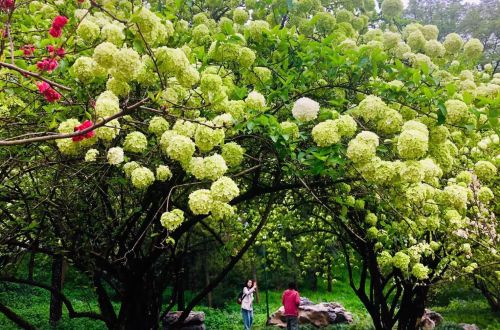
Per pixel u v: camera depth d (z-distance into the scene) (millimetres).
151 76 2508
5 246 4512
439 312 13172
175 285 6562
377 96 3490
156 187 4352
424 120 3186
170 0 5668
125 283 5230
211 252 14672
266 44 4191
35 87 3270
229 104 3129
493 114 2971
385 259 4383
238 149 3133
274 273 18656
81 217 4586
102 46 2051
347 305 16438
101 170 4250
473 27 17391
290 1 4383
